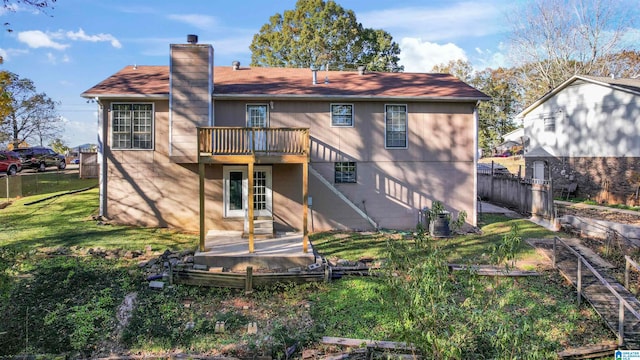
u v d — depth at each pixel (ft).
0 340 24.44
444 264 19.38
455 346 16.88
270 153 42.45
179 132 45.57
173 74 45.68
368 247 42.60
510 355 17.44
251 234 37.81
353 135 50.65
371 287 32.40
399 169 51.47
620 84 66.08
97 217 48.60
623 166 63.93
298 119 49.65
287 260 36.81
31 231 43.29
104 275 33.06
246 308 29.66
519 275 34.55
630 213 54.75
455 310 18.74
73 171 97.71
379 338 24.82
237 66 60.13
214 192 48.65
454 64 170.19
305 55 129.90
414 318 17.53
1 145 126.41
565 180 74.13
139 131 47.96
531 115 83.41
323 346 24.07
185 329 26.37
